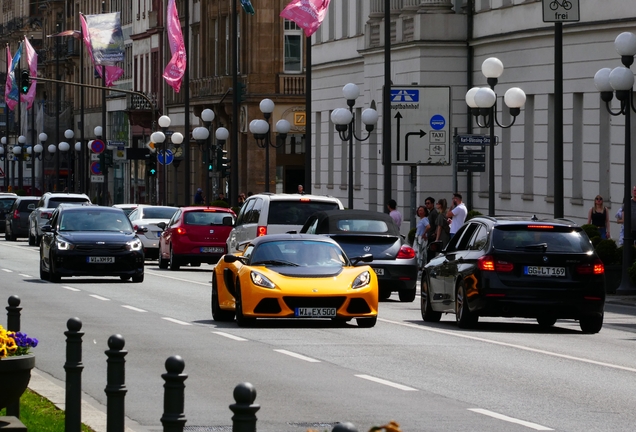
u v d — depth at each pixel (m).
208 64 177.00
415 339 42.12
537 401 28.47
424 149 81.12
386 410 27.12
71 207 77.06
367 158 119.94
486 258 45.47
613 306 58.97
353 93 89.19
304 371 33.53
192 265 95.69
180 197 198.25
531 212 93.56
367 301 45.88
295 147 160.12
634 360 36.47
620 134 81.19
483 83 101.69
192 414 26.58
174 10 129.25
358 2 124.25
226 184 164.75
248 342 40.75
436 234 78.81
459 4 104.81
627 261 63.88
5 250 117.75
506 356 37.28
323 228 61.72
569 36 87.56
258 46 158.62
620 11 82.00
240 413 14.17
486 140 74.94
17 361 20.75
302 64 159.88
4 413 24.19
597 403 28.20
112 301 58.91
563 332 46.00
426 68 103.94
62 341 41.34
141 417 26.38
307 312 45.31
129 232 75.62
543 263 45.22
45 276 76.44
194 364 34.97
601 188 84.12
